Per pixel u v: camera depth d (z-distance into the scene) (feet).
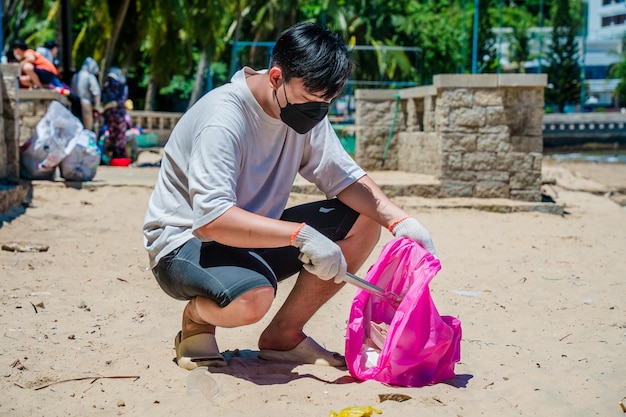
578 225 28.50
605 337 13.69
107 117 45.21
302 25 10.17
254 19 126.21
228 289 10.23
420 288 10.59
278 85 10.29
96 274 17.93
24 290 16.01
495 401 10.25
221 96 10.72
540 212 31.35
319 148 11.54
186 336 11.55
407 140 39.86
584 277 19.01
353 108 88.99
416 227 11.32
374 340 11.26
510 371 11.67
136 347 12.42
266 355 11.95
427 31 134.41
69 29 57.16
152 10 84.23
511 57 156.35
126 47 93.91
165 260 11.01
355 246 11.78
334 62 9.97
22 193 28.14
